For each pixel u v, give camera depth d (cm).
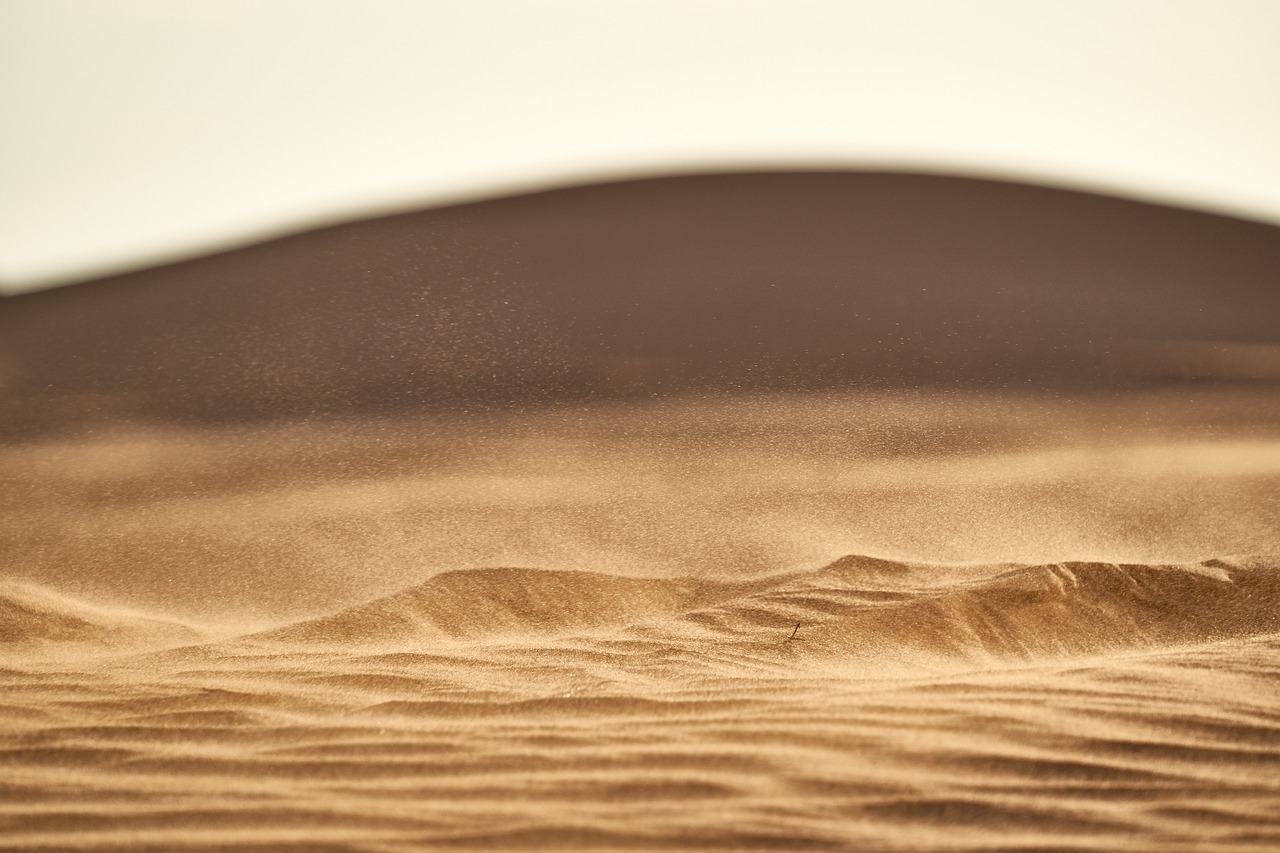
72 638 343
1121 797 357
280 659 349
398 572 357
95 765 345
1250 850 352
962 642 361
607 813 351
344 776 350
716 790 354
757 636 359
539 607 356
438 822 349
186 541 355
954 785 357
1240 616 368
